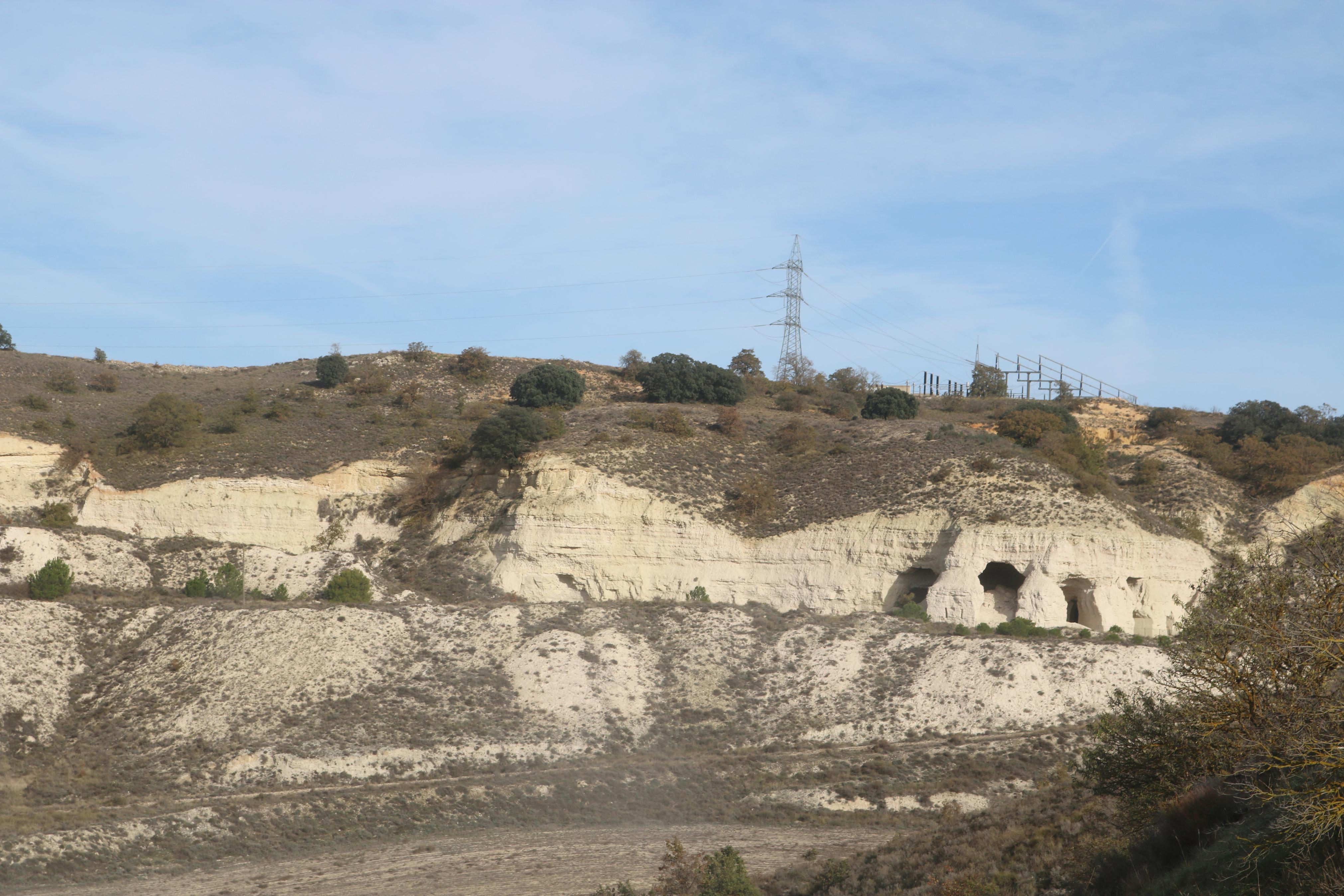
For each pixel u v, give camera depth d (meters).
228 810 44.41
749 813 46.78
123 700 52.16
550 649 58.62
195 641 56.38
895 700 55.62
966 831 34.16
